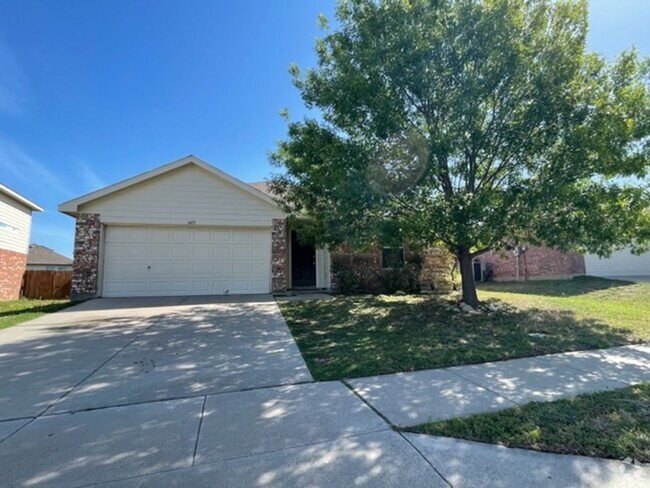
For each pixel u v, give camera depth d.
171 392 3.86
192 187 11.84
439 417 3.16
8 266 14.29
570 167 6.45
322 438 2.82
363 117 7.28
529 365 4.67
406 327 7.04
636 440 2.73
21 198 14.77
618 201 6.32
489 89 6.87
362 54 6.91
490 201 6.59
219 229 12.03
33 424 3.13
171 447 2.71
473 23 6.55
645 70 6.46
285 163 8.95
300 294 11.95
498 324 7.11
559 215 6.62
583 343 5.63
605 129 6.06
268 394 3.78
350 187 6.68
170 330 6.79
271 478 2.31
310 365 4.76
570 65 6.52
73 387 4.01
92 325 7.25
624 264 14.54
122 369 4.62
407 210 7.47
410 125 7.12
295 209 9.61
